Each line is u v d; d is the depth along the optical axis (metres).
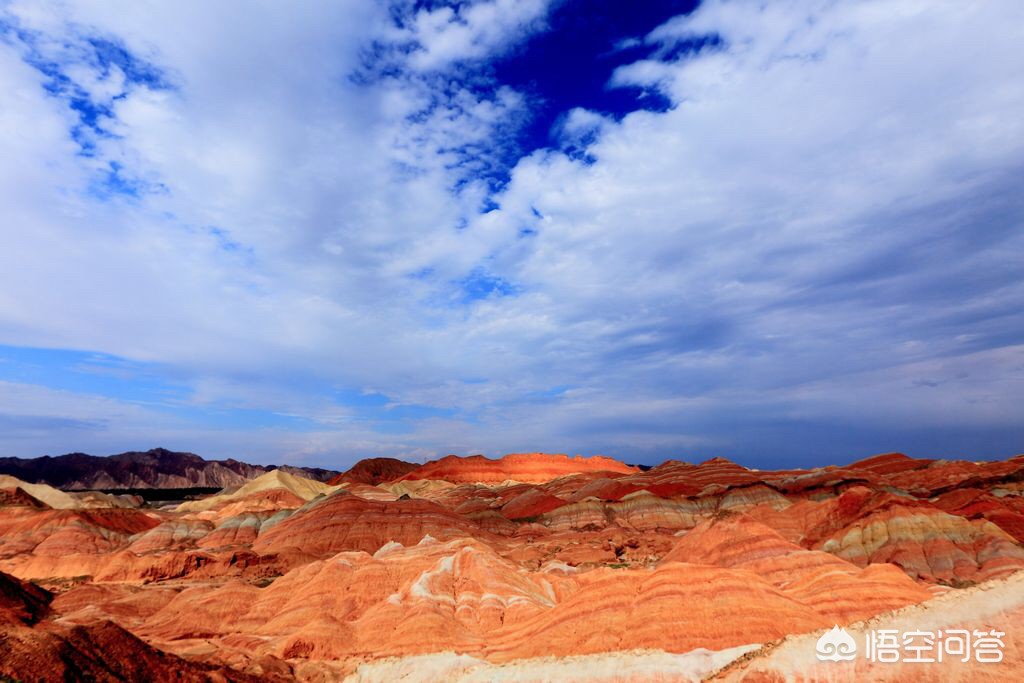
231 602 72.19
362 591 70.69
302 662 55.75
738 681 38.19
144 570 95.31
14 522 125.75
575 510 135.75
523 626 54.06
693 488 152.25
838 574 52.84
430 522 117.06
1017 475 114.44
